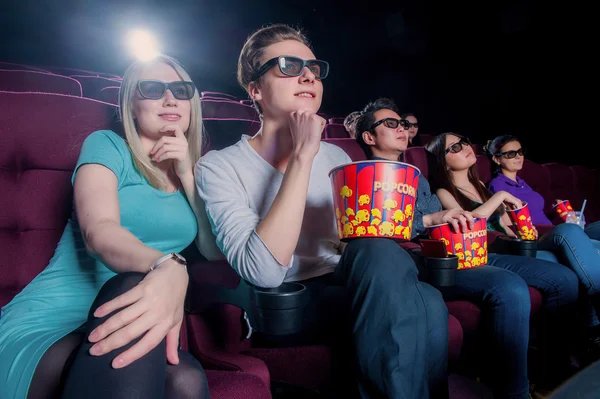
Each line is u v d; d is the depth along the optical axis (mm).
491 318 1007
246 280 709
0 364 546
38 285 689
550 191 2283
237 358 718
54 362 512
